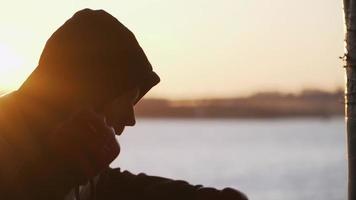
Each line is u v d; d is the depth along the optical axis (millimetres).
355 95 2252
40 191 1517
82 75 1616
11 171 1521
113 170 1809
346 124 2287
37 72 1630
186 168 82562
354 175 2254
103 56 1627
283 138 164000
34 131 1562
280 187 61719
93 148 1511
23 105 1590
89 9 1676
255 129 180500
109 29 1645
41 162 1521
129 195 1731
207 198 1634
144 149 123312
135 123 1710
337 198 48562
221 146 142625
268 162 95688
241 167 86062
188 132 179000
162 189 1703
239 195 1627
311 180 65625
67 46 1626
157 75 1737
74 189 1600
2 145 1531
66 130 1511
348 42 2273
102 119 1539
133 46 1667
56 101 1600
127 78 1646
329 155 108125
